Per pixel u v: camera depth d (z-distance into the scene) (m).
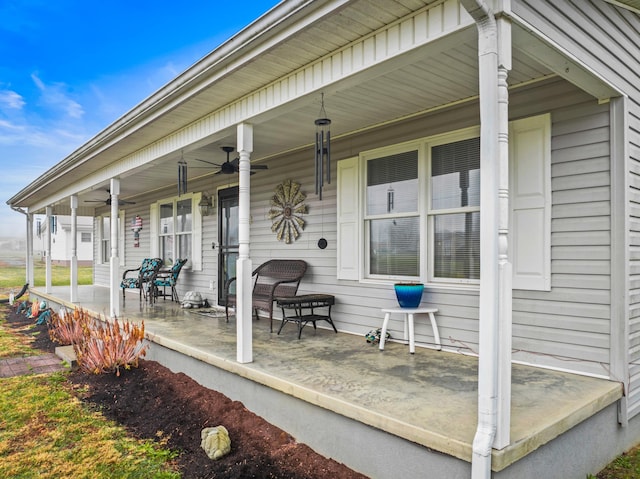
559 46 2.62
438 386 3.22
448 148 4.35
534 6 2.44
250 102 3.95
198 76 3.73
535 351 3.67
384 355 4.14
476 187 4.13
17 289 15.91
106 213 12.39
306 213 5.84
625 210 3.24
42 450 3.38
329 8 2.64
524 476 2.41
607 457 3.15
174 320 6.26
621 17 3.33
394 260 4.84
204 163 6.78
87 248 27.75
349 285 5.25
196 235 8.10
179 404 4.10
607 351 3.31
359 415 2.78
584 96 3.44
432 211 4.45
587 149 3.42
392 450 2.63
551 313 3.58
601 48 3.05
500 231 2.26
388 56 2.79
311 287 5.74
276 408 3.48
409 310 4.19
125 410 4.15
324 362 3.91
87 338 5.51
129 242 10.82
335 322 5.41
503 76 2.27
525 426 2.48
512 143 3.79
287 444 3.24
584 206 3.42
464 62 3.25
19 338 7.60
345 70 3.08
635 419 3.48
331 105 4.23
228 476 2.90
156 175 7.80
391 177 4.84
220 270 7.55
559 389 3.10
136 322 6.05
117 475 3.02
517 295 3.77
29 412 4.11
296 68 3.45
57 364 5.76
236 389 3.93
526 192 3.70
